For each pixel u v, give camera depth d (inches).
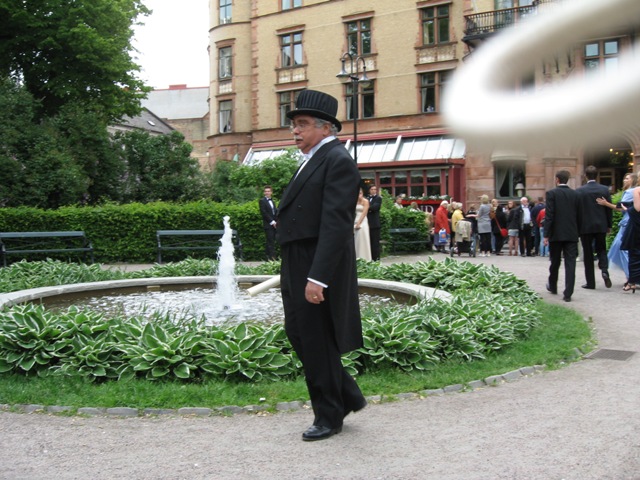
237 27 1542.8
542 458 124.7
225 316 278.4
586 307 336.2
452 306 245.8
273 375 187.2
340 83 1392.7
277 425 150.3
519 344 234.8
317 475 117.6
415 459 125.3
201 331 201.9
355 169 133.5
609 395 172.7
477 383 186.2
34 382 183.5
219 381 182.5
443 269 378.9
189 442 138.7
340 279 132.6
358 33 1369.3
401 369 197.6
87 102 1067.9
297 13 1445.6
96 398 166.7
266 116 1507.1
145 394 168.7
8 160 785.6
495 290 331.0
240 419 155.9
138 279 373.1
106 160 933.2
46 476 119.7
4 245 592.1
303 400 165.9
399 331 203.2
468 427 146.4
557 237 358.9
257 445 135.8
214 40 1584.6
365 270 410.3
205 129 2758.4
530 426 146.2
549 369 205.5
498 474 116.4
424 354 200.7
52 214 662.5
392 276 395.5
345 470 119.8
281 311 291.7
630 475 114.6
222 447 135.0
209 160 1612.9
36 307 221.1
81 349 193.3
